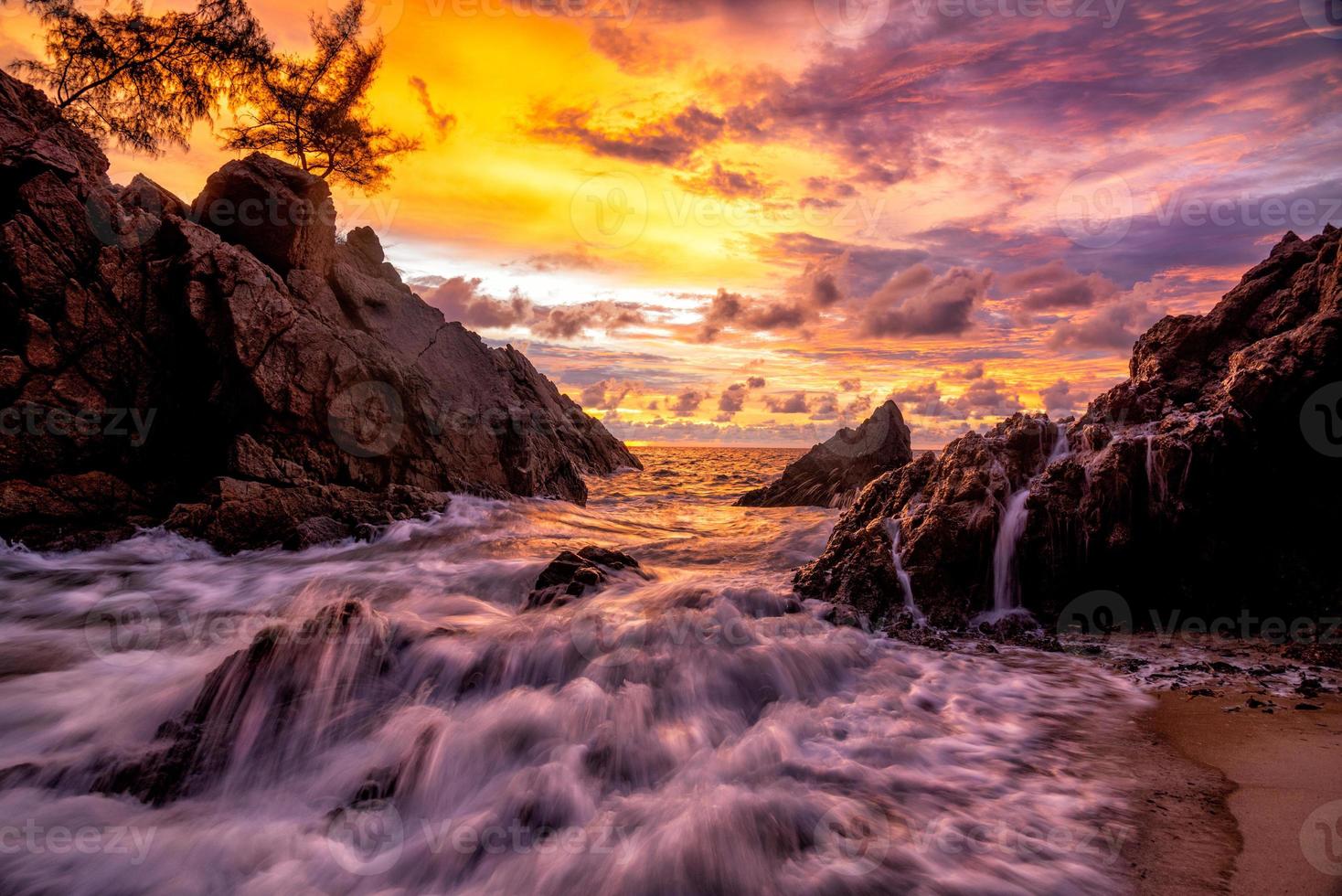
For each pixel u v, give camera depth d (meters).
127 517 11.82
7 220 12.03
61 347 11.94
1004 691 5.81
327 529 12.45
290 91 23.08
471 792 4.41
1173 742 4.77
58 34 18.77
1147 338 9.30
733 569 10.80
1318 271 7.86
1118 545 7.61
